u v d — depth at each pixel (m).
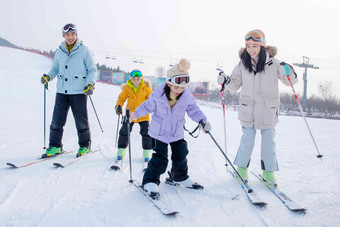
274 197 2.45
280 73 2.77
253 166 3.60
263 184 2.81
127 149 4.54
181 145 2.60
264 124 2.80
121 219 1.94
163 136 2.52
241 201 2.35
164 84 2.50
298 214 2.10
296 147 5.20
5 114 8.45
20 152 3.85
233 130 8.32
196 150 4.71
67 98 3.65
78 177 2.84
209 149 4.83
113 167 3.18
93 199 2.28
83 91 3.51
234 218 2.03
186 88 2.58
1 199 2.19
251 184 2.81
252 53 2.72
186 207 2.21
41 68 28.08
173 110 2.48
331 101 44.75
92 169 3.16
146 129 3.65
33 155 3.68
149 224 1.88
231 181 2.89
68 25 3.51
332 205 2.25
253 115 2.84
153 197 2.31
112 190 2.51
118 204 2.20
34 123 7.18
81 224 1.84
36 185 2.54
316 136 7.30
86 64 3.67
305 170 3.38
